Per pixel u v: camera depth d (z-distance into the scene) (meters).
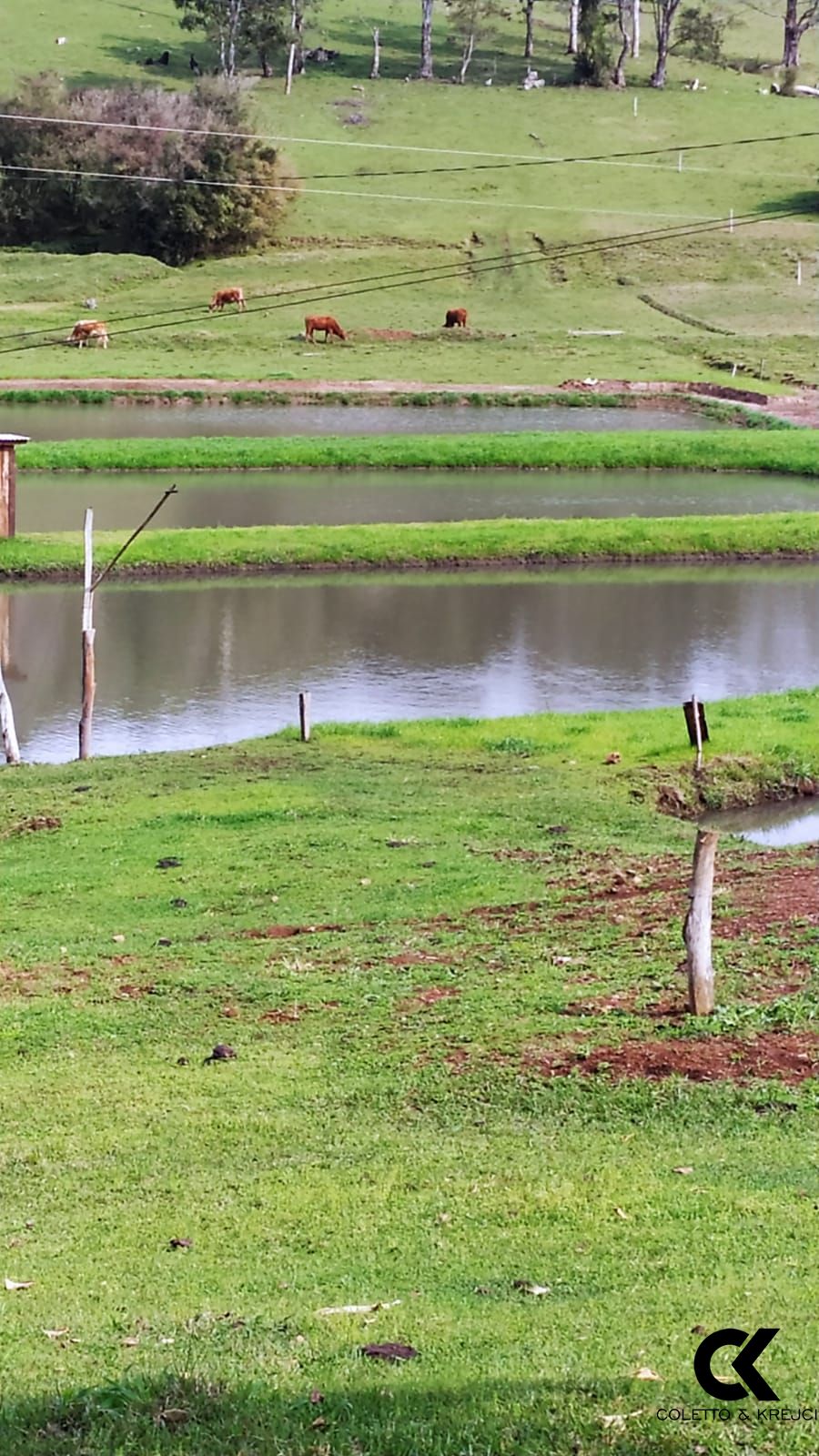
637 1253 11.24
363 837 25.69
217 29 159.00
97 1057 16.33
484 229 129.88
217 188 125.62
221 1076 15.55
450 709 37.16
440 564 54.19
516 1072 14.98
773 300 115.56
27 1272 11.62
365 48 176.88
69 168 128.00
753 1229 11.48
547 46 182.62
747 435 77.38
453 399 89.19
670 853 24.50
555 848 24.88
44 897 22.83
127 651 42.38
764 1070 14.49
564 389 91.19
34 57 159.75
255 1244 11.89
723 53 189.25
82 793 29.22
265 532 55.09
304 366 97.62
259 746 32.78
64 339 104.44
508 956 18.92
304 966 19.02
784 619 47.03
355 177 139.88
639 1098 14.13
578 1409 9.01
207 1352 10.06
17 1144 14.12
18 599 48.31
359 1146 13.69
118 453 70.06
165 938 20.58
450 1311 10.49
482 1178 12.82
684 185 140.12
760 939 18.47
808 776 30.34
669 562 55.38
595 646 43.41
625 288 119.12
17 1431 9.10
